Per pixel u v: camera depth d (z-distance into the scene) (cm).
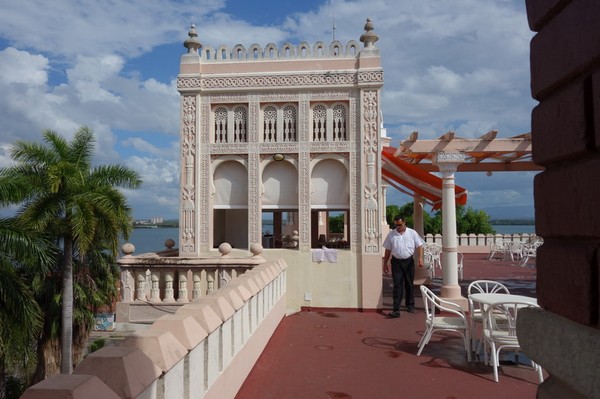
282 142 1135
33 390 215
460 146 1077
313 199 1141
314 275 1111
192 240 1141
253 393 571
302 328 923
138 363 279
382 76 1109
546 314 223
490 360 696
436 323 732
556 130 210
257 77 1139
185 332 369
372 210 1105
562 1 203
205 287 1030
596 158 181
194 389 383
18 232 1289
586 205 183
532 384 611
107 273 2098
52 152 1814
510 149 1059
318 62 1135
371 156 1112
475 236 2872
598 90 175
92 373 260
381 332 891
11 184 1530
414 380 624
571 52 194
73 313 1948
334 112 1141
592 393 176
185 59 1153
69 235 1769
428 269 1648
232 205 1160
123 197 1830
